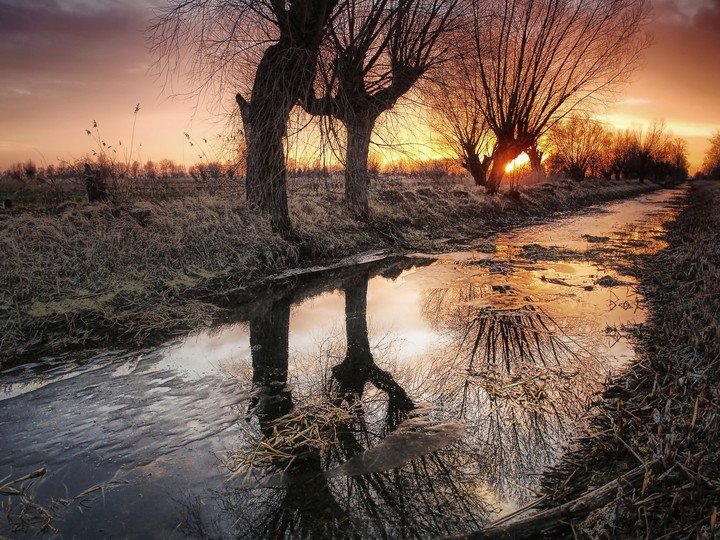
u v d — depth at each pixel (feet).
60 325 18.86
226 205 32.89
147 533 9.27
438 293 25.76
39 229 24.47
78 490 10.47
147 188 37.83
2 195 40.78
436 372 16.03
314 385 15.26
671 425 11.23
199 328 20.33
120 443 12.11
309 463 11.35
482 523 9.37
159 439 12.30
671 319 19.48
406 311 22.71
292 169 32.09
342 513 9.73
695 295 21.08
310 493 10.35
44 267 21.42
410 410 13.67
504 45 62.69
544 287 26.58
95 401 14.12
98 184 32.73
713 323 16.28
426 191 57.31
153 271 24.12
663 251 37.04
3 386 14.94
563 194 91.56
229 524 9.49
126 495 10.32
